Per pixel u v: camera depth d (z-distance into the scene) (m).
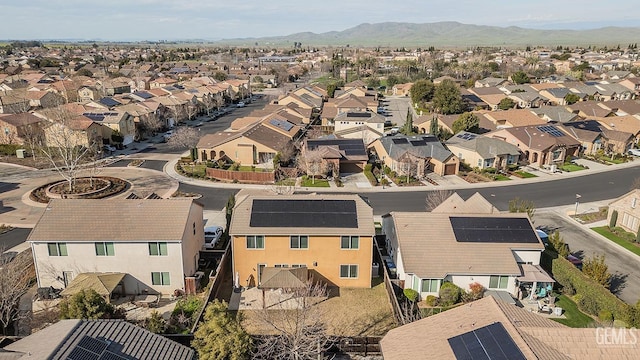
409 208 54.06
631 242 44.72
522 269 34.38
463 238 35.12
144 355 21.62
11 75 160.25
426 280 33.62
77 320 22.61
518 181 64.94
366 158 68.00
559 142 74.12
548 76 177.50
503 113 93.19
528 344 19.61
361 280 36.22
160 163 73.31
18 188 59.47
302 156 67.38
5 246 42.22
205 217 50.59
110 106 95.88
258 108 131.75
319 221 35.53
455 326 22.44
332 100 122.81
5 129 78.12
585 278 33.72
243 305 33.50
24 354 19.50
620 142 78.44
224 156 72.88
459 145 72.69
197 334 24.55
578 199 57.50
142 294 35.44
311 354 26.47
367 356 27.34
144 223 34.97
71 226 34.56
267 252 35.38
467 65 198.62
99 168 69.56
